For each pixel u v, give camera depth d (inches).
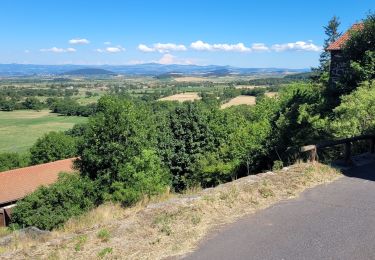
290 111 911.7
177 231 299.3
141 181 964.0
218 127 1150.3
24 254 281.7
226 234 293.0
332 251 259.9
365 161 519.2
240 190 380.2
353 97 746.2
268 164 890.7
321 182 424.5
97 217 401.4
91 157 1178.6
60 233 360.2
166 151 1138.0
